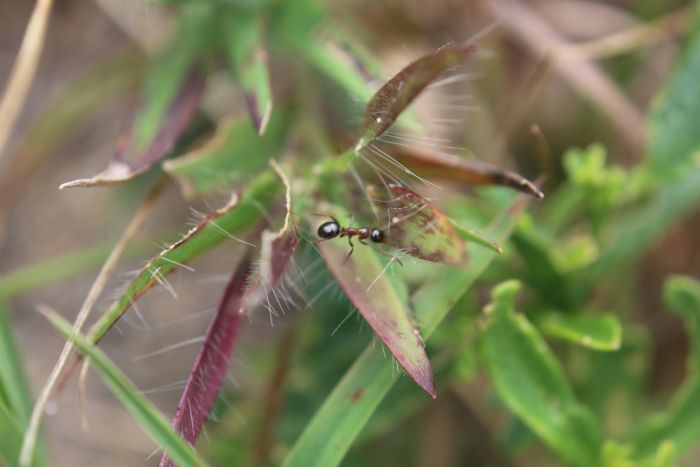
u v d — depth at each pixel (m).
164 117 0.21
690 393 0.21
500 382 0.20
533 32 0.23
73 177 0.26
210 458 0.22
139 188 0.24
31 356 0.25
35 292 0.26
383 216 0.19
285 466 0.19
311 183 0.20
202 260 0.23
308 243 0.19
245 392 0.23
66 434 0.24
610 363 0.22
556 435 0.20
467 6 0.24
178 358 0.25
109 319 0.19
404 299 0.19
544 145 0.20
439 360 0.21
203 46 0.21
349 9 0.23
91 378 0.24
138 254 0.23
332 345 0.22
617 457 0.20
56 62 0.27
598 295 0.23
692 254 0.24
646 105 0.25
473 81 0.24
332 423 0.19
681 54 0.22
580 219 0.24
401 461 0.23
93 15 0.27
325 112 0.22
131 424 0.24
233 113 0.23
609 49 0.23
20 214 0.26
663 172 0.22
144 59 0.24
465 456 0.24
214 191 0.21
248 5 0.21
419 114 0.21
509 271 0.21
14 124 0.27
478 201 0.22
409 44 0.24
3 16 0.28
